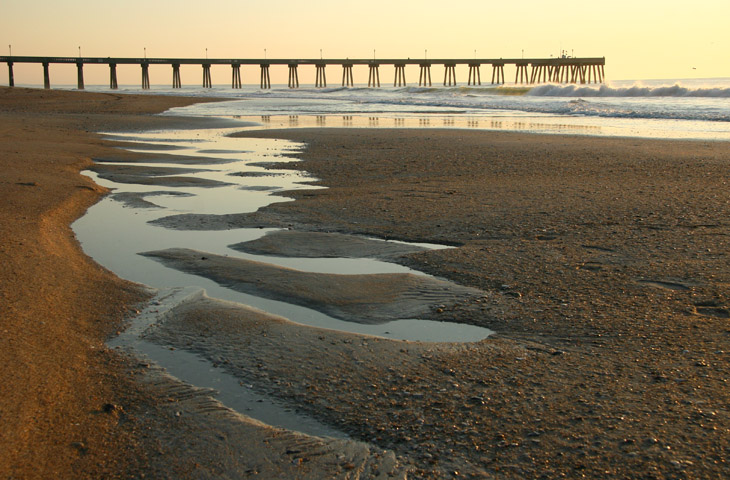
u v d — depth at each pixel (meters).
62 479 3.41
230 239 8.63
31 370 4.53
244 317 5.77
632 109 34.56
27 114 32.94
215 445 3.75
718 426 3.73
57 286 6.35
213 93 83.88
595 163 14.23
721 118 28.59
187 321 5.68
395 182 12.55
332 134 22.88
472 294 6.24
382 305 6.07
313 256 7.76
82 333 5.34
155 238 8.69
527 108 40.28
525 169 13.66
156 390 4.40
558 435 3.74
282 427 3.95
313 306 6.11
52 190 11.39
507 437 3.75
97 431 3.86
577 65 109.00
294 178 13.51
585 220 8.86
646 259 6.99
